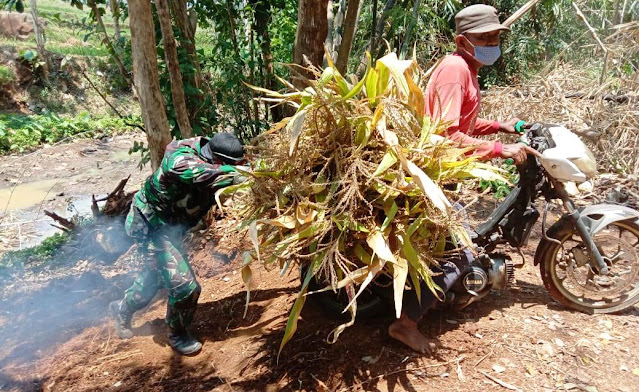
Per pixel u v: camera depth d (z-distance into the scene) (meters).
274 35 7.68
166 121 4.83
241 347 3.26
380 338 3.10
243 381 2.95
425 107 2.90
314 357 3.03
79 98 13.36
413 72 2.77
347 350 3.03
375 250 2.40
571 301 3.21
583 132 3.30
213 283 4.14
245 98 6.40
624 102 5.90
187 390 2.96
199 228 4.78
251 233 2.40
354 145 2.52
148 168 9.19
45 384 3.14
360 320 3.28
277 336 3.28
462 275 2.93
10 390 3.10
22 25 14.84
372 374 2.83
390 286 3.02
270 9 6.48
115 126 12.04
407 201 2.51
